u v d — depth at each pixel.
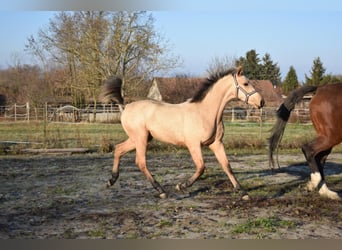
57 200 6.16
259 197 6.31
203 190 6.88
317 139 6.30
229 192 6.72
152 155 11.82
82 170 9.12
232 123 25.66
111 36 26.72
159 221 5.00
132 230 4.65
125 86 27.55
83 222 4.97
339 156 11.90
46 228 4.74
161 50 27.17
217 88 6.11
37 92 31.98
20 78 39.12
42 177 8.23
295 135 17.48
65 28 27.39
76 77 29.47
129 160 10.73
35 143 13.23
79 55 27.47
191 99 6.21
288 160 10.84
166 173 8.69
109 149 12.60
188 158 11.22
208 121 6.00
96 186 7.28
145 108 6.38
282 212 5.41
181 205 5.83
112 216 5.22
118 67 27.45
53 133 18.44
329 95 6.16
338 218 5.12
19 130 20.56
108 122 27.56
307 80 48.41
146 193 6.70
